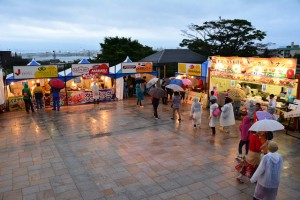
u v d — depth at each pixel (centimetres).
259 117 808
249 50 3825
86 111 1619
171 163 841
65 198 643
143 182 720
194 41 4009
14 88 1720
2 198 647
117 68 2008
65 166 826
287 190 673
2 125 1316
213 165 823
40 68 1689
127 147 988
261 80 1314
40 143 1044
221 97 1500
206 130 1197
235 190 673
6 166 830
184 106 1722
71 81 1927
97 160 870
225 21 3872
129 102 1906
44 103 1727
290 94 1223
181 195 652
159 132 1172
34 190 682
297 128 1177
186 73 1870
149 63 2067
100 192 670
